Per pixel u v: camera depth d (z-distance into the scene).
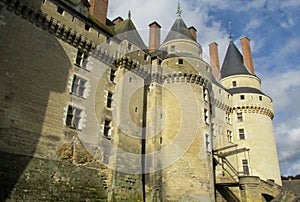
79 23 22.84
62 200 17.77
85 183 19.56
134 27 29.62
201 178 24.64
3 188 15.36
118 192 20.69
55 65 20.45
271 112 39.41
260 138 36.59
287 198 24.06
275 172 35.84
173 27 34.25
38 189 16.78
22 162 16.67
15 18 18.95
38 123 18.22
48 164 17.89
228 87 41.41
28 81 18.45
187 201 23.20
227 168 33.28
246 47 44.53
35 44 19.59
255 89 40.38
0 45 17.62
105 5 28.67
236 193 31.47
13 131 16.84
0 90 16.91
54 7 21.28
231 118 38.53
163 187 24.28
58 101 19.86
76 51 22.42
